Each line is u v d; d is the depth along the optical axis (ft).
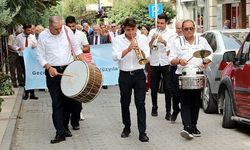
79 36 36.24
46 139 31.89
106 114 40.47
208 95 38.45
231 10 112.57
